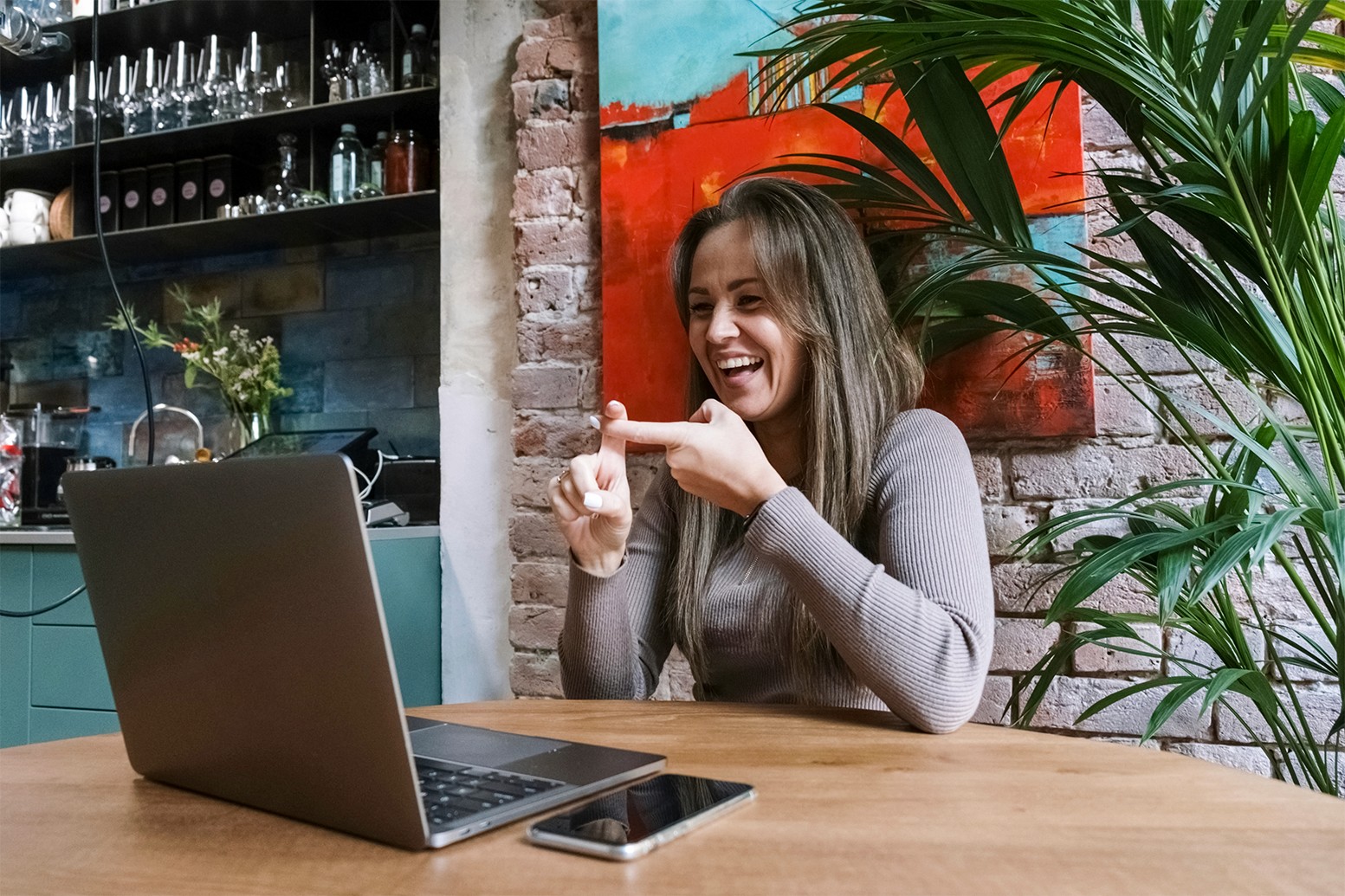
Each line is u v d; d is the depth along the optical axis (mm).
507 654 2029
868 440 1246
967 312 1579
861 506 1215
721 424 965
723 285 1341
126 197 2520
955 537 1022
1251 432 1502
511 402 2062
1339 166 1527
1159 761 737
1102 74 1169
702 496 989
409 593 1979
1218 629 1325
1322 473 1514
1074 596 1080
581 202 1979
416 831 530
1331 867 495
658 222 1861
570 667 1167
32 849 553
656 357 1858
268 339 2467
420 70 2244
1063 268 1473
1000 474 1674
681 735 840
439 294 2365
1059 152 1621
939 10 1161
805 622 1156
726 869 501
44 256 2629
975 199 1450
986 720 1658
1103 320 1619
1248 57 962
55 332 2732
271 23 2475
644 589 1333
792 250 1300
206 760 646
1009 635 1654
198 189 2488
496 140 2107
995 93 1654
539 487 1977
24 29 2123
